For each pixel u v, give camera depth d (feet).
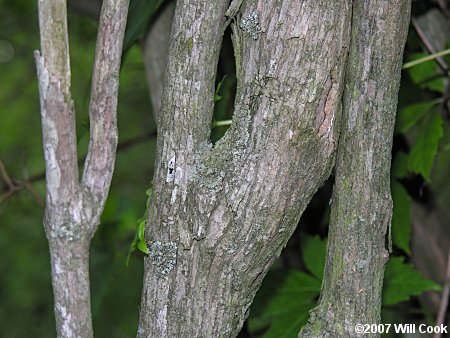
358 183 1.72
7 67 5.52
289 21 1.64
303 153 1.65
